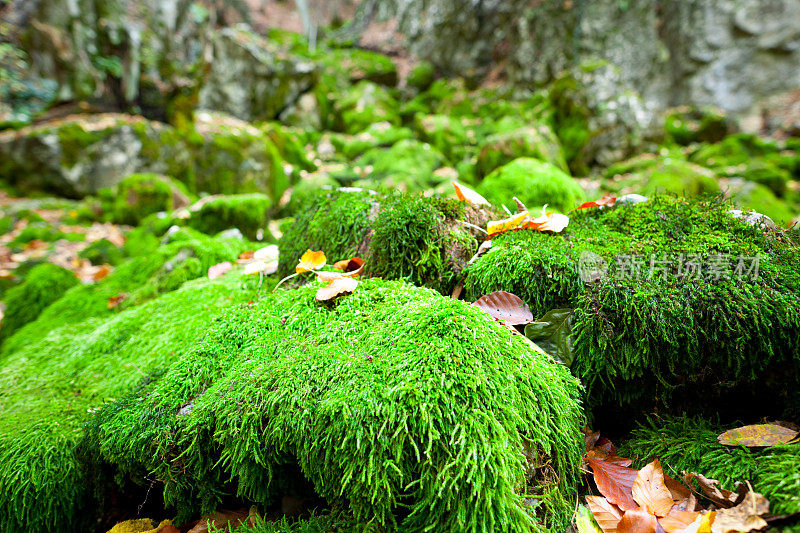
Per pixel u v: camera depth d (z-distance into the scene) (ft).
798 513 1.64
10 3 10.12
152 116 11.15
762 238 2.23
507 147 8.20
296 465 2.03
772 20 13.30
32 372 2.70
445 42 15.74
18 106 9.55
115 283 3.74
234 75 12.07
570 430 1.95
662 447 2.06
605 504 1.87
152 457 1.98
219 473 2.03
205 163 8.78
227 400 1.95
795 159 10.36
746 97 13.52
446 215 2.54
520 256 2.26
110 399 2.41
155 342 2.63
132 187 7.22
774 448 1.88
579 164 10.70
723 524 1.70
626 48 13.92
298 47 16.29
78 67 10.21
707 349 2.06
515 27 14.61
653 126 11.35
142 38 11.18
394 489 1.75
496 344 1.93
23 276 5.40
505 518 1.69
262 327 2.24
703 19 13.96
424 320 1.97
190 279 3.42
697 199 2.52
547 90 13.35
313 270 2.43
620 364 2.06
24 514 2.09
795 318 1.98
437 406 1.75
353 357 1.94
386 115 13.41
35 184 8.06
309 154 11.28
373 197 2.74
